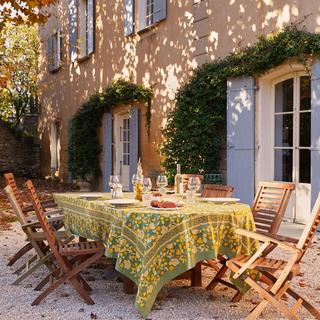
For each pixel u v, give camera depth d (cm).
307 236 378
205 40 1039
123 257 420
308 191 822
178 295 469
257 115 896
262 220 492
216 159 1000
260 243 455
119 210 433
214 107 992
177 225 411
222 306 437
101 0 1518
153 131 1251
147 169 1277
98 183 1570
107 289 488
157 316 409
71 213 553
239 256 427
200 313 418
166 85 1189
